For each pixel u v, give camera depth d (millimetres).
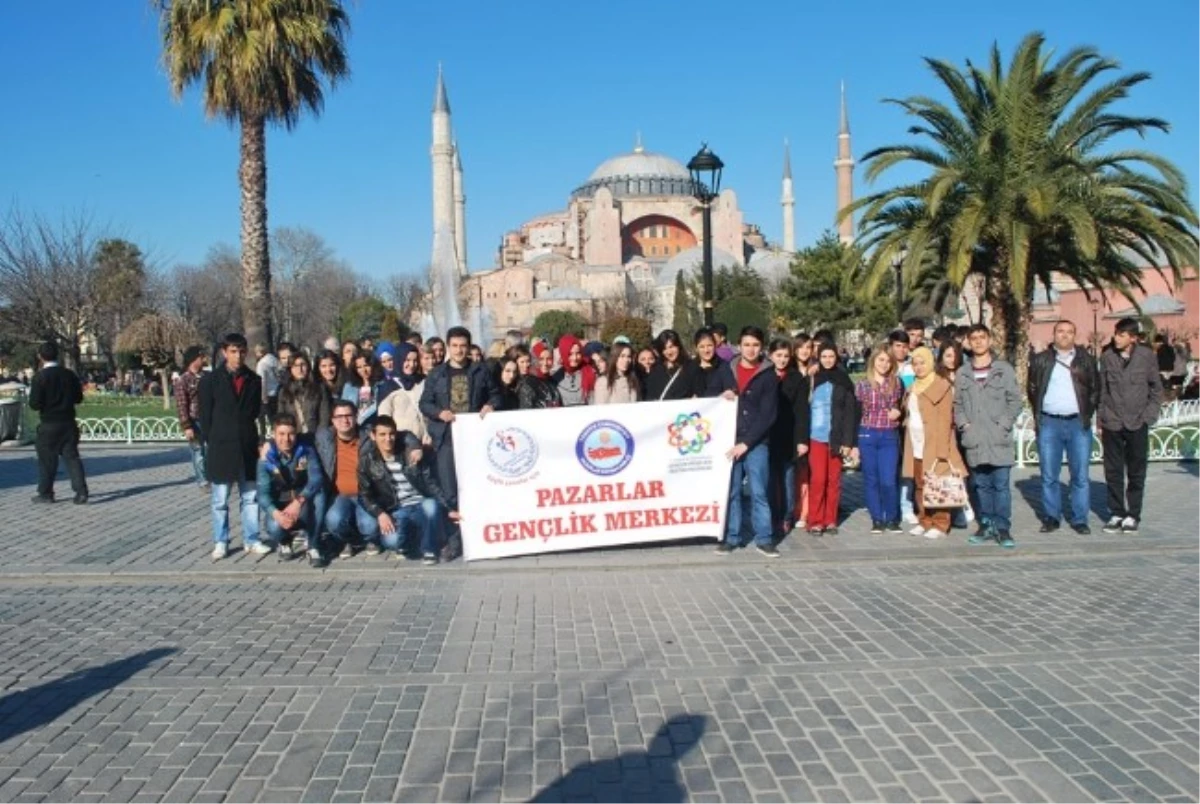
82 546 9156
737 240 112625
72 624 6559
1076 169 16953
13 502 12062
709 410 8555
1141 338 9109
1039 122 17375
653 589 7301
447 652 5832
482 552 8297
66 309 35062
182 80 17781
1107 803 3809
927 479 8812
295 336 71500
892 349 9266
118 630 6398
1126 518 9094
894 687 5117
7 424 20531
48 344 11836
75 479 11914
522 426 8359
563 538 8414
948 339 9383
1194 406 19797
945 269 20094
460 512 8281
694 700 4980
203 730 4680
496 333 94000
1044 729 4535
